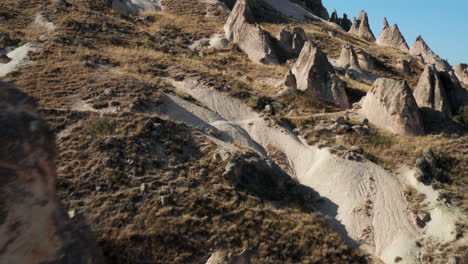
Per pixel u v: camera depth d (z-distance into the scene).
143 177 17.42
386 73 49.00
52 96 24.47
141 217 14.92
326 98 33.28
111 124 20.64
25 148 4.21
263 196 18.56
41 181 4.23
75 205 15.09
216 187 17.86
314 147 24.92
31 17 41.44
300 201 19.52
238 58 43.22
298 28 51.47
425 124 26.53
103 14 47.16
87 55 32.38
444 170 21.98
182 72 33.28
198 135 22.41
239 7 49.03
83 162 17.58
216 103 29.34
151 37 43.72
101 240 13.34
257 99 30.38
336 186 20.86
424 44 64.44
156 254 13.53
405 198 19.92
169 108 25.77
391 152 23.64
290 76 32.94
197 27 51.31
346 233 17.86
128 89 26.53
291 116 29.19
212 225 15.40
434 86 29.75
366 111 28.38
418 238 17.48
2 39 33.84
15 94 4.62
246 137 25.30
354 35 70.31
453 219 17.84
